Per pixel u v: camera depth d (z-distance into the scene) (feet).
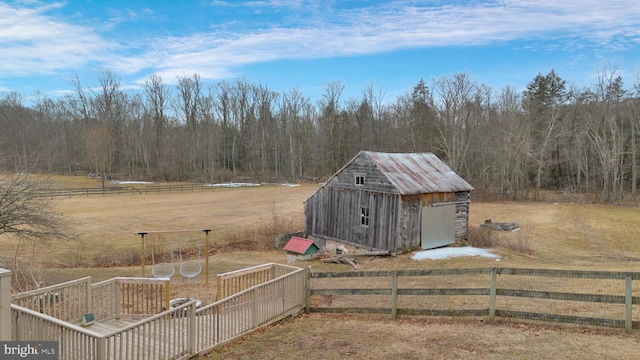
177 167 218.18
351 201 73.46
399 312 31.35
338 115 223.51
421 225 68.95
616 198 152.15
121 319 32.81
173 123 239.91
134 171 226.79
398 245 65.77
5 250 69.36
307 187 188.96
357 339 26.50
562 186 183.83
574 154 178.60
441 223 71.97
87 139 208.85
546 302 33.81
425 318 30.32
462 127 175.11
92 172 224.12
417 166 75.56
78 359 21.09
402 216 66.08
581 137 171.12
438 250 68.74
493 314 28.19
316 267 61.62
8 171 53.16
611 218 115.96
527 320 27.37
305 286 34.99
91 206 121.70
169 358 23.81
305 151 233.76
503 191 159.94
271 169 240.94
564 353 22.11
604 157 151.94
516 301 34.63
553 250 79.15
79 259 67.72
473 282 45.68
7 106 201.77
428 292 30.04
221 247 79.46
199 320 25.96
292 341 26.96
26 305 27.58
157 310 34.42
